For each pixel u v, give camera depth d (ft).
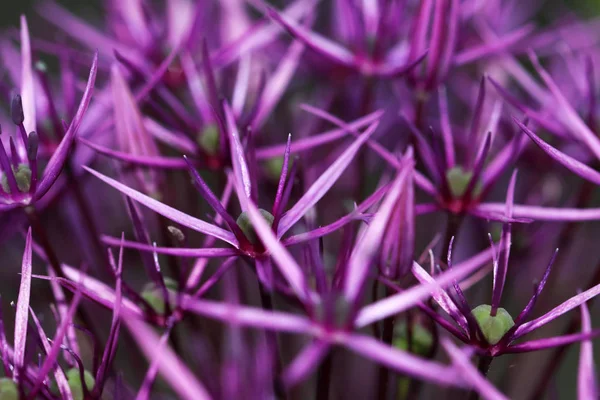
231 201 0.55
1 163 0.50
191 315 0.54
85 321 0.53
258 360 0.48
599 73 0.64
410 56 0.58
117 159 0.53
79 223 0.62
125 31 0.63
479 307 0.48
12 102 0.50
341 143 0.63
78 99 0.62
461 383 0.42
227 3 0.65
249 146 0.51
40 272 0.62
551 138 0.61
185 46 0.62
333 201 0.63
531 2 0.74
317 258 0.47
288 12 0.64
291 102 0.67
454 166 0.54
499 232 0.59
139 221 0.51
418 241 0.62
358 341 0.43
